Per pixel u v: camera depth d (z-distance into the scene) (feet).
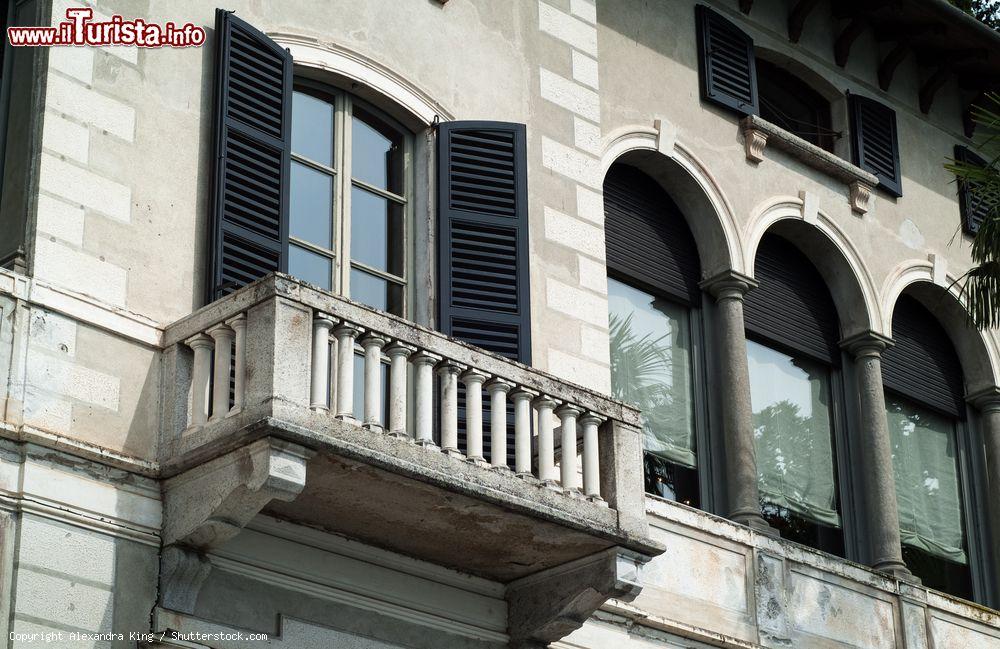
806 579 61.77
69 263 45.44
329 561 47.88
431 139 55.93
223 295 47.88
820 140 73.26
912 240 73.56
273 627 46.06
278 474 42.55
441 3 57.77
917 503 71.15
